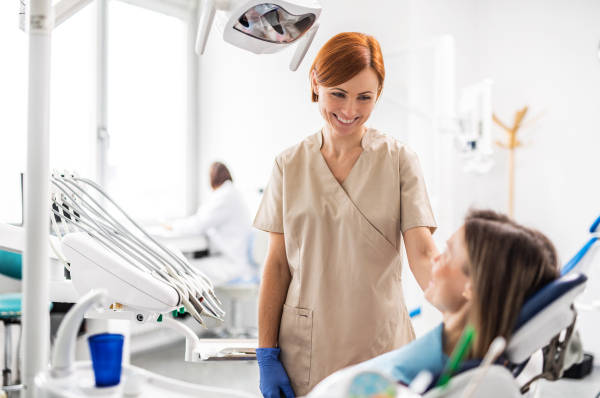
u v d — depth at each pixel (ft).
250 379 10.94
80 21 11.76
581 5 12.21
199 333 13.78
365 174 4.48
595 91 12.10
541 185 12.82
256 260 12.60
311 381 4.42
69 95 11.57
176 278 4.12
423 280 4.23
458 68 13.00
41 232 3.18
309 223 4.46
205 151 14.48
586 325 11.76
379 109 11.95
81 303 2.83
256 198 13.57
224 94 14.07
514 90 13.14
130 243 4.42
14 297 7.84
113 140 12.59
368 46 4.12
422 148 12.00
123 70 12.79
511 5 13.14
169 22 13.89
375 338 4.38
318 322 4.42
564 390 10.36
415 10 11.62
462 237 2.90
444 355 2.84
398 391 2.48
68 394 2.62
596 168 12.14
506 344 2.67
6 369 7.73
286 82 13.08
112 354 2.80
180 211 14.44
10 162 9.59
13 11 9.64
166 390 2.86
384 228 4.41
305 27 4.00
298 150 4.67
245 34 4.00
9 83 9.63
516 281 2.65
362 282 4.36
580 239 12.36
